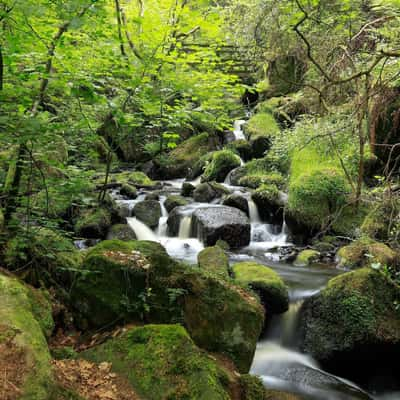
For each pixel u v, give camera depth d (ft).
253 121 46.73
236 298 13.51
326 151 26.43
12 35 11.77
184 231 30.71
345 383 14.67
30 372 6.70
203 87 17.15
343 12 15.01
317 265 23.73
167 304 12.59
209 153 47.39
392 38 16.25
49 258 14.26
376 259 20.07
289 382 14.42
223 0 28.37
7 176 14.32
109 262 13.06
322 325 15.83
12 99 12.75
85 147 19.42
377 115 14.87
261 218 33.04
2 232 13.03
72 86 12.22
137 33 16.11
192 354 9.39
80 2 9.78
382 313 14.89
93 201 18.45
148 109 16.92
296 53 15.72
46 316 11.48
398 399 14.26
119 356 9.73
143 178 44.96
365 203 27.14
